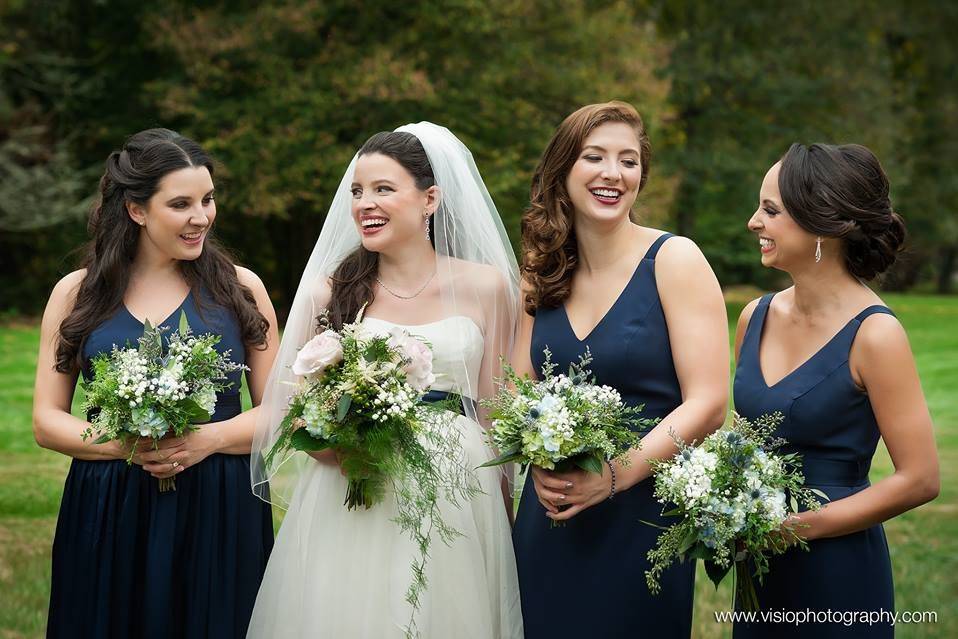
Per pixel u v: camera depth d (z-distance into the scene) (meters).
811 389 2.99
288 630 3.35
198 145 3.48
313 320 3.53
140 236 3.51
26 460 7.54
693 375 3.20
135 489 3.41
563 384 3.04
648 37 21.78
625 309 3.31
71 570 3.42
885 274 3.04
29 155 17.31
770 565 3.06
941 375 12.37
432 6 16.72
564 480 3.06
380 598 3.29
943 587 5.21
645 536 3.28
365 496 3.28
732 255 27.41
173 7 17.41
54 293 3.56
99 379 3.19
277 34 16.84
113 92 18.84
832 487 2.97
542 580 3.38
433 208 3.51
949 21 26.88
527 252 3.48
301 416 3.18
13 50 17.31
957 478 7.54
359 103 16.81
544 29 18.56
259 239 21.03
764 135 23.12
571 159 3.31
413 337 3.26
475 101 17.48
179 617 3.42
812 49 23.70
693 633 4.64
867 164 2.95
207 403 3.23
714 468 2.80
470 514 3.39
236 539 3.48
